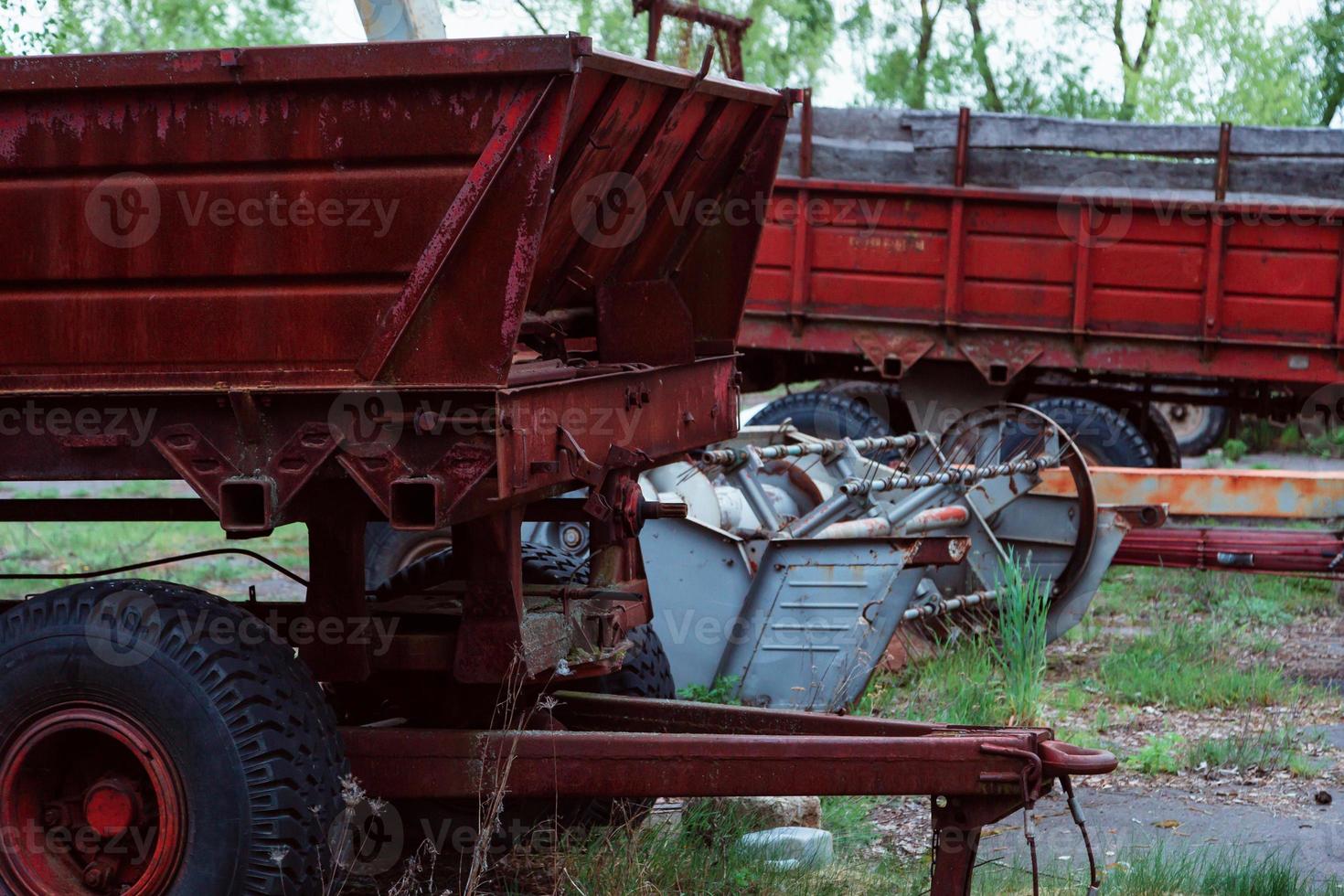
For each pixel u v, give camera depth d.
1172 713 7.10
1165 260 10.62
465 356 3.37
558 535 7.22
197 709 3.55
